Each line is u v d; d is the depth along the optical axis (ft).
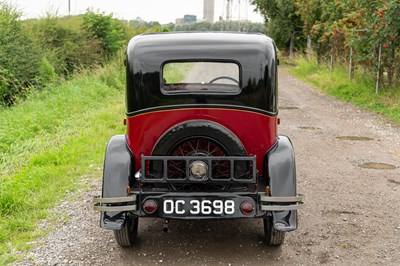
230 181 14.40
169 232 17.84
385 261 15.49
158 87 15.53
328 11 76.33
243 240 17.06
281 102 55.42
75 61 79.82
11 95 57.77
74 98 49.19
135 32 128.57
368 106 50.08
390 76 53.93
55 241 16.99
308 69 96.27
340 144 33.24
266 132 15.69
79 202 21.11
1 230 17.60
